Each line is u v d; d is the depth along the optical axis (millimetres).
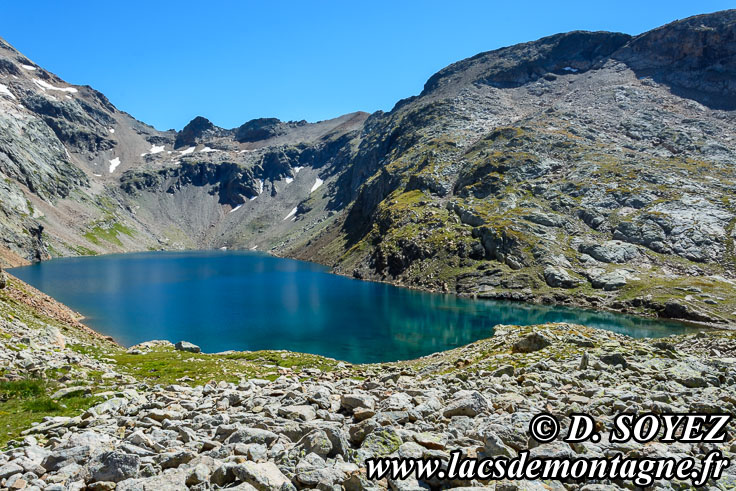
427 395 15680
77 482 9734
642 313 113438
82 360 30734
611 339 33281
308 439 10703
